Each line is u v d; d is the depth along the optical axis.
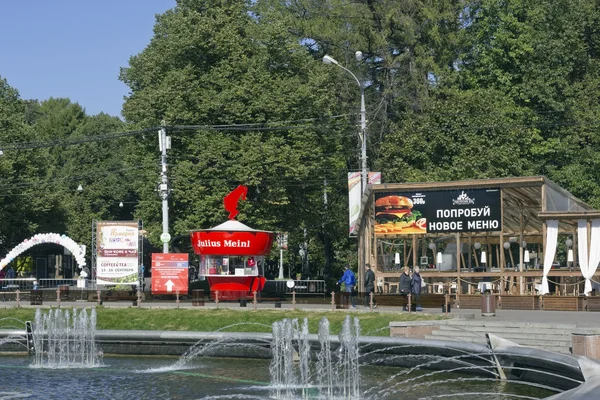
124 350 38.44
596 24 72.19
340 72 70.75
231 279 48.69
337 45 71.81
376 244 48.31
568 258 49.34
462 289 48.09
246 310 42.19
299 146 59.78
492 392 26.80
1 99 79.38
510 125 64.62
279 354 34.44
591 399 19.03
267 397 27.38
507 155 61.53
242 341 36.75
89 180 107.12
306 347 31.61
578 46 69.12
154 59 62.50
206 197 57.59
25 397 27.44
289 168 58.03
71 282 69.81
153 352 38.12
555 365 25.98
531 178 44.44
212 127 59.06
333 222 74.25
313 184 61.75
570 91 68.00
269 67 62.00
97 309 44.41
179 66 61.47
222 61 59.69
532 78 68.81
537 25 70.38
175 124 59.03
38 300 48.28
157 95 59.22
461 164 61.06
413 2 71.19
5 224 77.38
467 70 72.00
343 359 33.12
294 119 59.91
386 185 47.66
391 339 32.31
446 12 70.94
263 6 73.00
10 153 76.88
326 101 63.34
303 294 48.28
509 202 47.06
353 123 70.81
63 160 113.88
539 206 46.28
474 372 29.91
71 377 31.73
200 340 37.28
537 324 31.88
